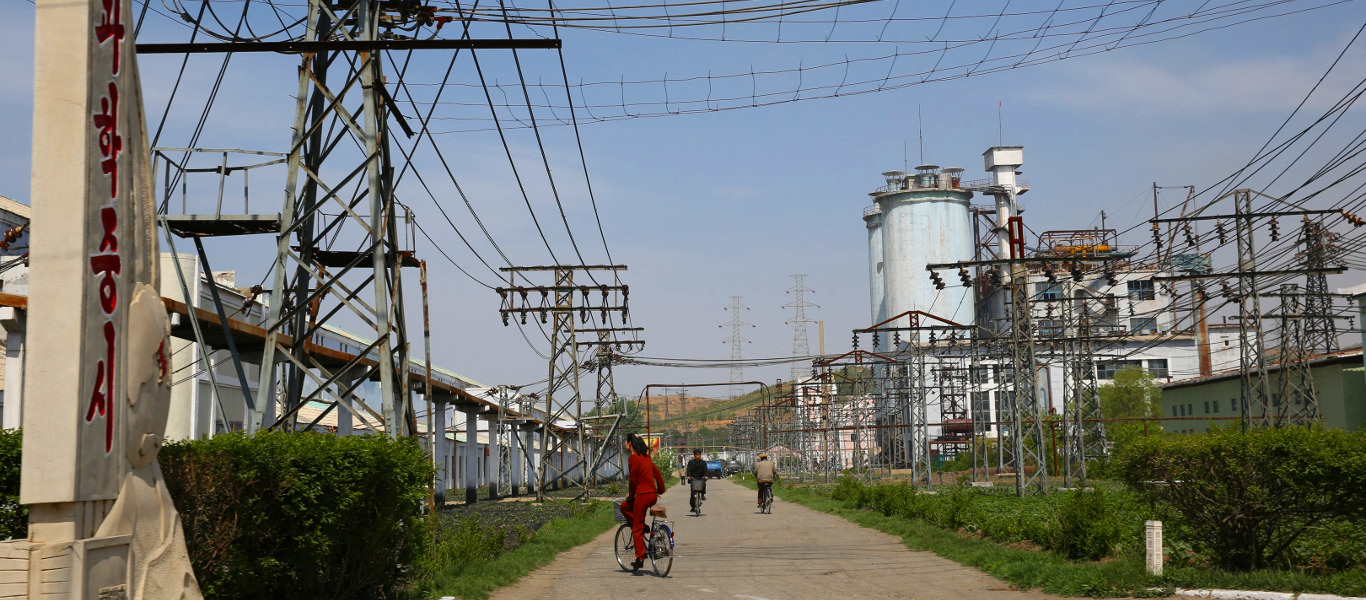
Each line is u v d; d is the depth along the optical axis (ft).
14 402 66.44
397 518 37.60
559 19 49.65
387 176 58.85
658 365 177.88
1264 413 123.85
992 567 48.73
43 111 23.49
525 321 148.05
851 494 120.47
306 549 31.27
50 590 21.90
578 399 149.69
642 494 51.47
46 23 23.72
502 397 169.68
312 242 61.00
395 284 58.34
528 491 190.08
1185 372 324.80
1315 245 118.11
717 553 62.13
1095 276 224.33
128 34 26.14
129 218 25.88
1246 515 42.06
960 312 340.18
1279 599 36.63
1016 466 121.29
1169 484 43.62
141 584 24.95
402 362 58.59
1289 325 141.38
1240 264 123.85
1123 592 39.70
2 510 29.48
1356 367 180.75
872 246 401.90
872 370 229.25
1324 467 39.47
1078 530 51.06
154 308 26.78
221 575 29.37
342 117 56.90
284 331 66.28
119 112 25.32
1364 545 43.47
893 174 360.48
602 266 147.54
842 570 51.13
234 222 57.98
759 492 115.75
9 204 96.63
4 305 66.03
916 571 50.24
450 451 212.43
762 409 291.38
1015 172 344.28
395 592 39.27
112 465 24.26
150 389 26.35
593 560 58.75
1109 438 235.40
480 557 51.67
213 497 29.53
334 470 32.14
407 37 60.23
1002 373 175.94
